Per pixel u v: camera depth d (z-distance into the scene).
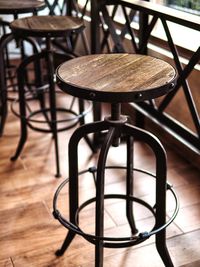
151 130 2.48
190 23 1.58
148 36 2.09
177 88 1.92
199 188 2.03
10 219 1.81
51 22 1.97
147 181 2.08
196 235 1.70
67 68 1.28
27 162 2.28
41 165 2.25
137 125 2.49
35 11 2.18
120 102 1.09
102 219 1.28
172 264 1.43
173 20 1.68
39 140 2.51
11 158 2.31
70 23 1.94
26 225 1.77
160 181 1.27
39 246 1.65
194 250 1.62
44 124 2.71
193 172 2.16
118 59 1.37
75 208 1.46
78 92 1.12
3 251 1.63
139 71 1.24
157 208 1.32
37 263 1.57
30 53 3.78
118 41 2.27
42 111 2.46
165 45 2.17
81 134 1.30
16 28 1.86
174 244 1.65
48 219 1.81
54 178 2.12
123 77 1.19
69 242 1.57
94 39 2.16
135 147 2.42
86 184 2.06
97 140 2.34
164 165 1.25
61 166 2.23
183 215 1.82
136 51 2.23
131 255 1.59
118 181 2.09
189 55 1.96
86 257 1.59
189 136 1.94
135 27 2.44
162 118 2.15
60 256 1.60
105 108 2.94
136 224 1.76
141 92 1.08
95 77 1.19
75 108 2.92
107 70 1.25
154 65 1.30
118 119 1.26
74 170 1.38
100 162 1.21
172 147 2.36
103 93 1.08
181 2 2.15
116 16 2.72
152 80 1.16
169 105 2.27
